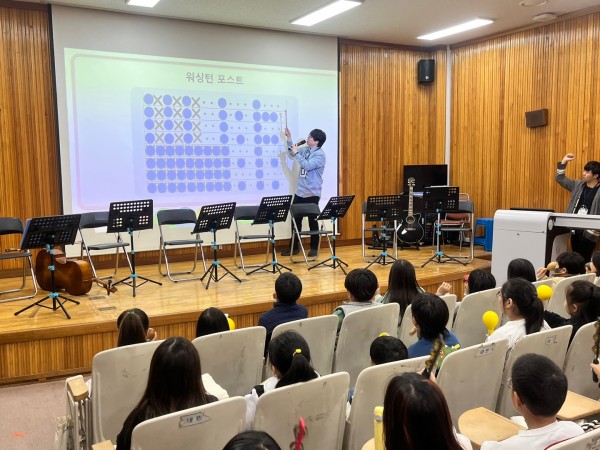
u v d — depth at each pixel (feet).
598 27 21.90
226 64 23.57
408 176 27.84
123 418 8.82
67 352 13.88
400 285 11.65
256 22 23.22
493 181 26.73
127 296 16.97
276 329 9.62
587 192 20.47
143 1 19.89
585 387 9.18
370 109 27.45
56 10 20.18
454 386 7.54
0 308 15.62
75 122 20.76
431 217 27.12
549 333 8.31
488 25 24.58
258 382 9.86
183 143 22.85
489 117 26.68
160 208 22.53
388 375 7.12
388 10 22.00
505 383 8.32
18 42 19.86
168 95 22.41
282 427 6.53
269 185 24.91
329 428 6.95
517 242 18.89
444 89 28.66
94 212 19.54
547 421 5.37
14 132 20.01
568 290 9.65
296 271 20.90
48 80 20.48
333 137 26.35
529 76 24.75
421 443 4.05
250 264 22.56
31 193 20.43
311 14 22.12
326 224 26.50
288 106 25.13
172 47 22.39
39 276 17.33
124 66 21.50
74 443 8.23
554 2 21.31
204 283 18.86
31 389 13.19
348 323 10.29
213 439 5.97
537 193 24.76
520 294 8.89
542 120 23.95
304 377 6.64
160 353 6.17
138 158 21.99
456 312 11.84
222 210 18.21
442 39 27.27
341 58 26.45
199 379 6.30
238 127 24.00
